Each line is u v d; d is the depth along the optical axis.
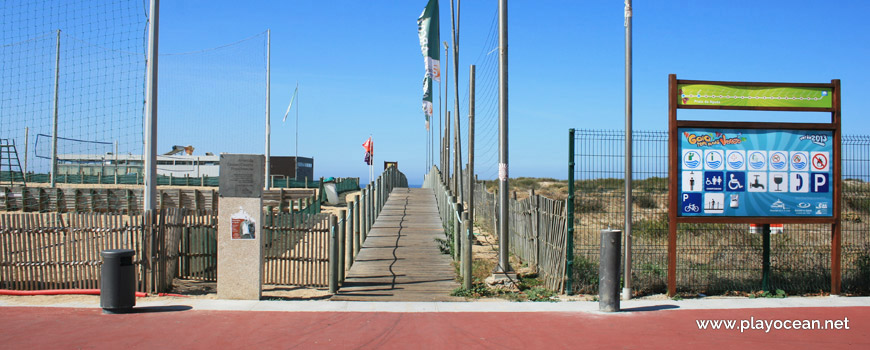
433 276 11.59
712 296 9.96
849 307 8.98
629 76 9.66
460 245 13.04
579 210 12.26
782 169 9.89
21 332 7.16
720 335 7.30
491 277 10.77
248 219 9.27
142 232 9.65
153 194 10.15
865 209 11.55
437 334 7.30
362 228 16.45
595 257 11.17
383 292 10.11
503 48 11.21
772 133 9.88
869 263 10.55
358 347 6.73
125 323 7.65
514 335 7.26
